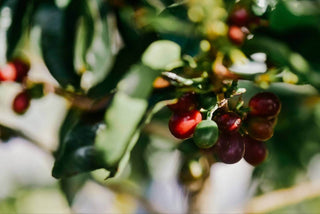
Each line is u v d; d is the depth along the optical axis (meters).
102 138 0.33
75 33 0.41
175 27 0.39
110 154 0.33
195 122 0.36
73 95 0.42
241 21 0.36
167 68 0.35
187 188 0.51
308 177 0.60
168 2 0.41
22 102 0.43
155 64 0.34
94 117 0.37
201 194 0.51
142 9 0.41
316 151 0.58
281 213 0.72
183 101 0.35
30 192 0.90
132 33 0.41
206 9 0.39
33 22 0.41
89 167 0.36
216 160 0.47
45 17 0.41
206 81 0.35
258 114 0.36
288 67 0.32
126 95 0.33
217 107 0.36
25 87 0.43
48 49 0.40
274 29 0.33
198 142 0.34
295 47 0.33
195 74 0.36
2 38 0.41
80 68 0.40
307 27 0.32
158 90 0.36
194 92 0.35
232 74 0.35
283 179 0.59
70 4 0.41
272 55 0.33
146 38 0.41
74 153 0.36
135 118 0.33
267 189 0.60
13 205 0.89
